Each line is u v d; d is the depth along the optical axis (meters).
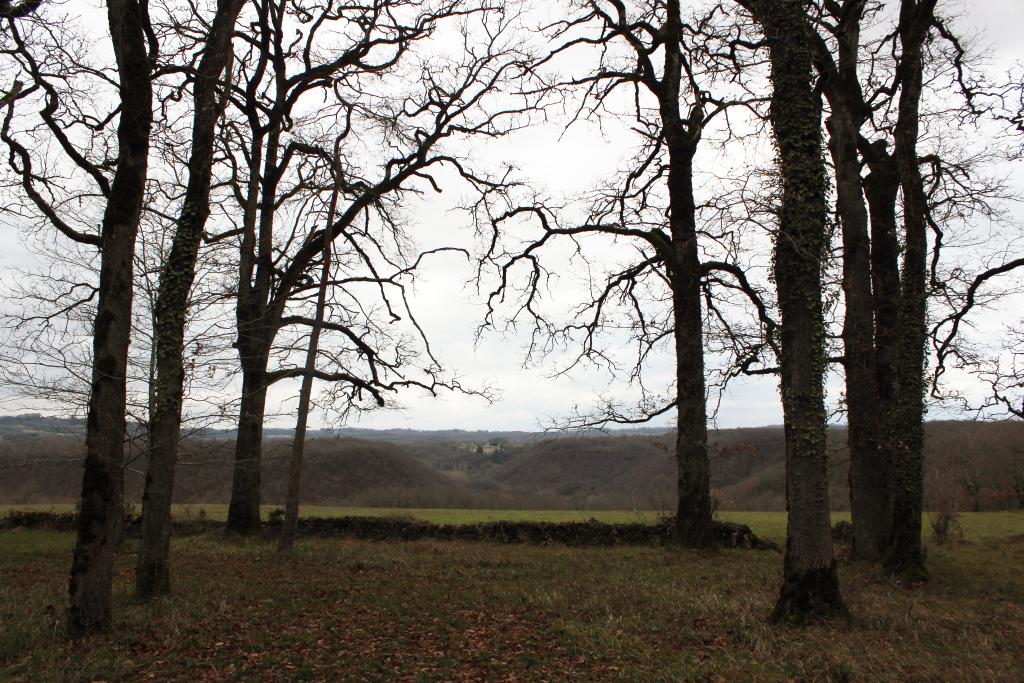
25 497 42.47
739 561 16.88
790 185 10.53
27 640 8.74
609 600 11.76
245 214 20.72
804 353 10.32
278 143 22.92
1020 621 10.41
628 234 19.39
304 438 19.25
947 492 22.66
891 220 15.95
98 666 7.90
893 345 15.73
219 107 13.04
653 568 15.91
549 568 16.06
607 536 21.38
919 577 13.45
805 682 7.50
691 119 18.80
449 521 26.09
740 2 13.66
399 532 23.34
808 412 10.21
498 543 22.12
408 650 8.80
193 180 12.01
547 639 9.28
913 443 13.88
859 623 9.80
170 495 11.84
